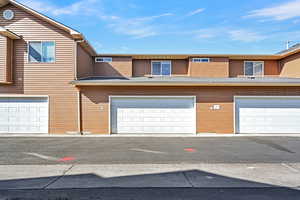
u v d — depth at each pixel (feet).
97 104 44.78
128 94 45.01
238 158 25.54
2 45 42.86
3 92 44.29
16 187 16.80
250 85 44.21
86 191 16.02
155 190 16.20
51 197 15.03
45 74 44.78
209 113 44.91
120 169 21.29
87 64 55.83
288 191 15.99
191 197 14.98
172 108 45.09
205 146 32.53
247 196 15.14
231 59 63.05
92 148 31.09
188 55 60.70
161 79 48.65
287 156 26.50
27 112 44.60
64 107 44.60
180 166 22.26
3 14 44.93
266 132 44.80
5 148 31.19
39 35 44.98
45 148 31.12
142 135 43.42
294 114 44.86
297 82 43.11
